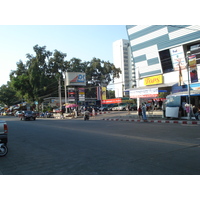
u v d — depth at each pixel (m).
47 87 55.41
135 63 29.95
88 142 9.66
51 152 7.85
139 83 29.66
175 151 7.21
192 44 23.55
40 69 56.84
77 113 36.62
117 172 5.16
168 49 25.39
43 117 43.41
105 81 69.06
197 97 22.31
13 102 88.81
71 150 8.03
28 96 58.94
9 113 72.62
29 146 9.34
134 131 13.03
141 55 28.81
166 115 19.88
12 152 8.20
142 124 17.52
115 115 32.84
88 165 5.86
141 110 21.34
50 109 50.56
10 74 64.88
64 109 51.91
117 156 6.76
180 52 24.11
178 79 24.56
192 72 22.92
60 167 5.79
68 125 19.42
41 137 12.01
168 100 20.20
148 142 9.06
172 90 24.78
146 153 7.03
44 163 6.30
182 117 18.81
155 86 26.06
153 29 26.53
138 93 23.97
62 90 58.16
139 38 28.55
